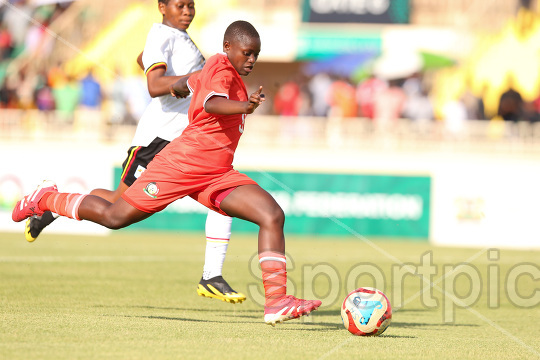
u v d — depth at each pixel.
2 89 62.38
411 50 61.16
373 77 62.09
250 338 16.47
